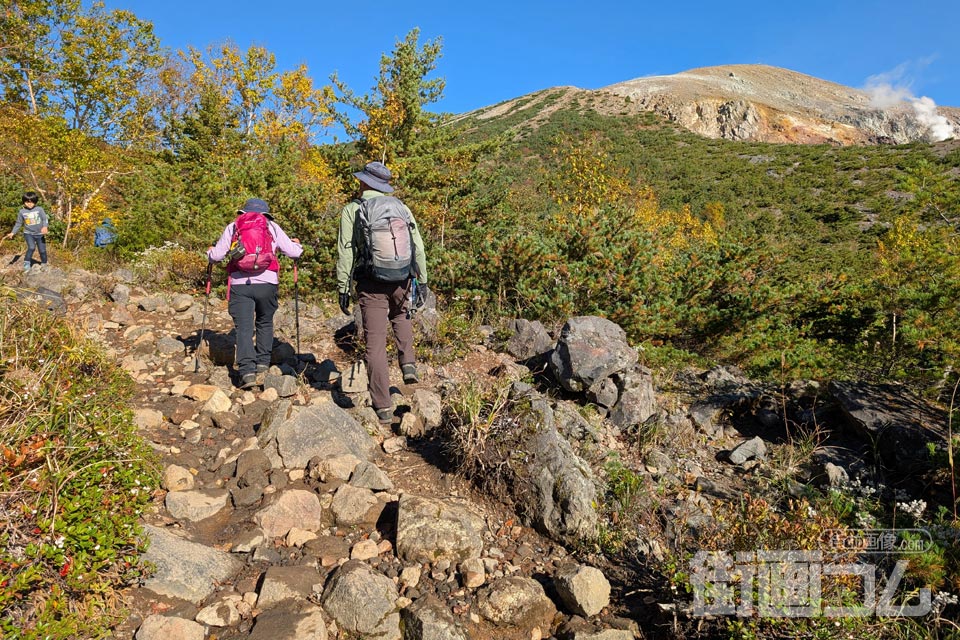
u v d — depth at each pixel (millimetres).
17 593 2225
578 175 18594
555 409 4586
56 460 2652
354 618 2461
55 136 14266
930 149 56312
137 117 18609
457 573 2803
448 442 3830
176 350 5426
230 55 31656
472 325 6668
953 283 5633
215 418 4117
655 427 4516
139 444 3256
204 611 2447
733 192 49906
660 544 3182
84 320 5508
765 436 4895
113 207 16906
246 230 4617
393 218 3939
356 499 3225
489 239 7734
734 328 6977
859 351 6059
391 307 4250
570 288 7242
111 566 2516
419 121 16312
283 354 5391
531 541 3178
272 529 3025
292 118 33844
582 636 2477
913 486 4070
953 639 2506
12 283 6074
